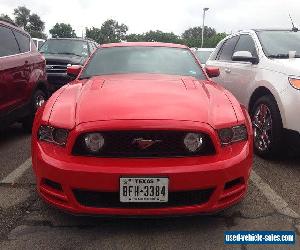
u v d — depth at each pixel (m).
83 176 2.57
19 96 5.26
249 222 2.95
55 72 9.41
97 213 2.66
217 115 2.86
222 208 2.75
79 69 4.35
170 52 4.32
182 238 2.73
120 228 2.85
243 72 5.17
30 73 5.59
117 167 2.56
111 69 3.99
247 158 2.82
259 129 4.61
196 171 2.58
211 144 2.71
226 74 5.76
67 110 2.90
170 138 2.66
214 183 2.63
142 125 2.63
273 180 3.84
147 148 2.64
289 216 3.05
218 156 2.70
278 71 4.34
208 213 2.71
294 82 4.02
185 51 4.41
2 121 4.84
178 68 4.02
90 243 2.66
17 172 4.03
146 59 4.14
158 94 3.08
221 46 6.53
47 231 2.80
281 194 3.49
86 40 11.07
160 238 2.72
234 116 2.93
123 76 3.74
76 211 2.68
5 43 5.09
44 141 2.86
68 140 2.70
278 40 5.16
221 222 2.95
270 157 4.45
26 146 5.16
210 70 4.35
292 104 3.97
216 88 3.50
